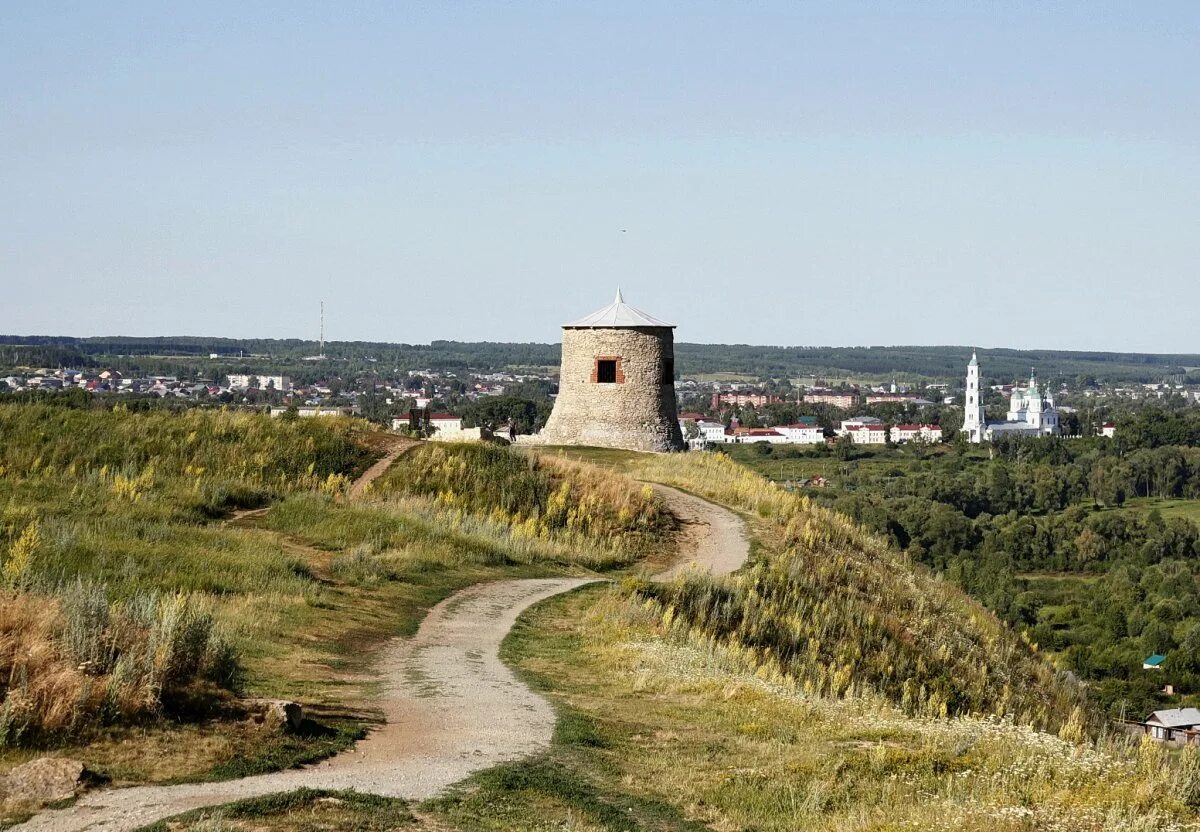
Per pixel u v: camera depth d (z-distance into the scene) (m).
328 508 37.09
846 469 170.00
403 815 13.27
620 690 21.20
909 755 17.36
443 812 13.55
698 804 15.02
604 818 14.07
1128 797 15.65
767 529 43.00
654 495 44.88
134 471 38.88
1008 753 17.95
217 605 24.39
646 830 13.91
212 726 15.83
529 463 45.16
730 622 30.17
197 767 14.36
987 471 163.88
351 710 18.05
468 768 15.34
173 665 16.70
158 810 12.78
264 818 12.73
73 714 14.78
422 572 32.16
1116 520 116.81
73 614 16.88
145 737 15.02
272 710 16.20
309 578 28.84
